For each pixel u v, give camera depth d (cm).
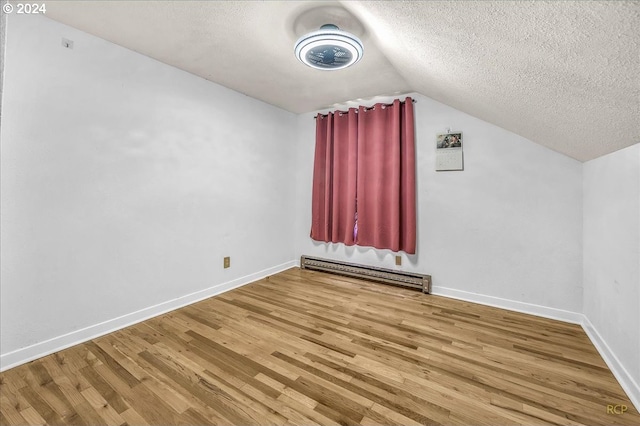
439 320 230
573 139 182
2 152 159
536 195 243
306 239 381
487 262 265
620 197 164
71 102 184
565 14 76
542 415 132
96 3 158
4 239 160
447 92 224
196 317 232
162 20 174
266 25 179
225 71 250
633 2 62
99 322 201
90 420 127
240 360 173
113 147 205
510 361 174
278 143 356
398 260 311
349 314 240
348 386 151
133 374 159
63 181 182
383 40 176
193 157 260
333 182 346
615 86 98
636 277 146
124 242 214
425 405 138
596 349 188
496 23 95
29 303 169
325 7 160
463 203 275
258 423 127
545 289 241
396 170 297
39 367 163
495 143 259
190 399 141
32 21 167
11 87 160
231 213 298
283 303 262
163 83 235
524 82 131
